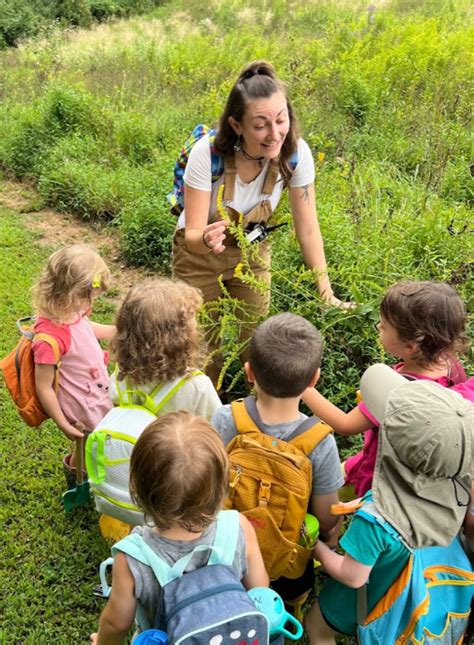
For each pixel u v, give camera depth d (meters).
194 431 1.73
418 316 2.28
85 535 3.13
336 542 2.56
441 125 8.02
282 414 2.20
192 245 3.14
